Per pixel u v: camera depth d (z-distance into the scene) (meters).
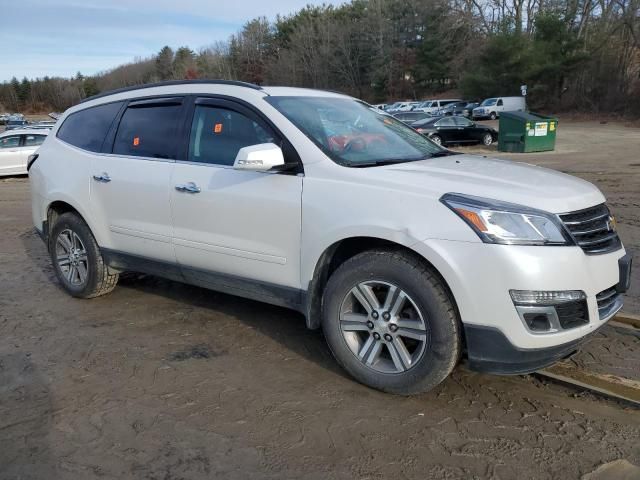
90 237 4.91
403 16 64.00
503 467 2.68
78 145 5.03
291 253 3.57
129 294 5.28
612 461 2.71
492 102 44.50
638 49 44.56
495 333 2.91
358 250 3.54
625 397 3.19
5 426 3.09
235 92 3.99
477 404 3.23
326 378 3.57
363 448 2.84
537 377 3.52
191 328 4.43
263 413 3.18
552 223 2.91
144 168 4.36
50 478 2.65
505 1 55.97
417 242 3.01
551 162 16.98
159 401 3.33
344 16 74.06
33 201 5.48
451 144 24.59
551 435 2.92
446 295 3.03
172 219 4.18
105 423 3.10
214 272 4.04
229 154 3.92
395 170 3.40
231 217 3.81
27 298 5.24
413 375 3.18
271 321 4.54
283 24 81.06
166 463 2.75
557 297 2.86
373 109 4.65
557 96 47.09
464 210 2.95
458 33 60.75
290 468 2.70
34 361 3.88
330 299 3.43
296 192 3.50
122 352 4.01
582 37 46.75
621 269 3.21
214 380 3.57
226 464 2.73
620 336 4.03
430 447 2.84
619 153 19.25
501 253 2.85
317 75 71.69
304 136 3.60
